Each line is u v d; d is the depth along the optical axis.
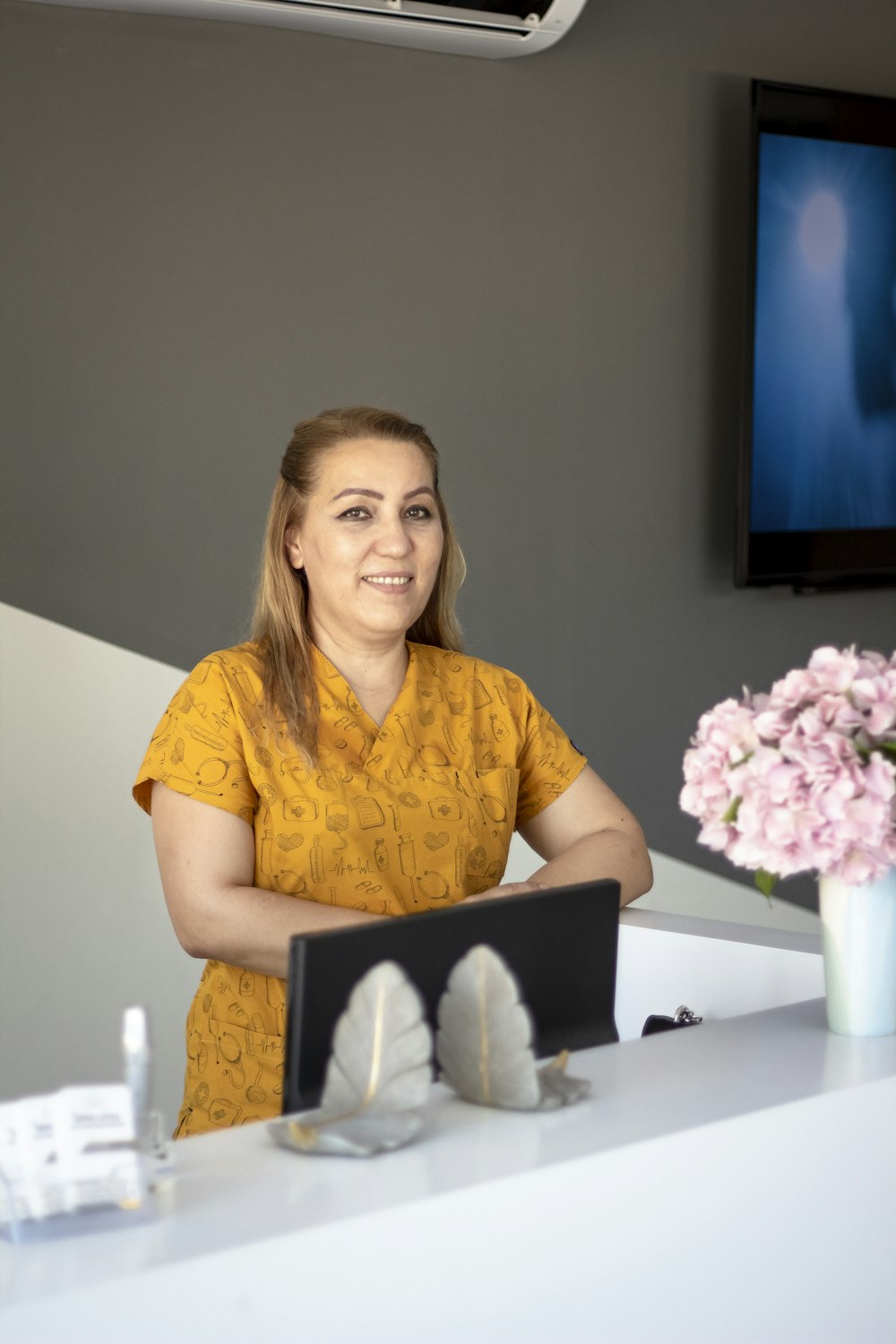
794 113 3.77
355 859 1.97
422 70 3.31
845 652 1.42
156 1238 0.93
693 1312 1.16
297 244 3.18
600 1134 1.14
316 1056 1.17
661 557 3.79
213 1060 1.96
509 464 3.52
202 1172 1.06
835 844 1.37
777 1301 1.22
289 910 1.87
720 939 2.06
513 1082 1.18
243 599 3.17
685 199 3.74
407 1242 0.99
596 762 3.72
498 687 2.24
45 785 2.98
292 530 2.11
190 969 3.16
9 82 2.84
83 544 2.98
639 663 3.77
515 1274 1.05
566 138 3.54
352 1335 0.97
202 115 3.05
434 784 2.07
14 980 2.98
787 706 1.41
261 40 3.10
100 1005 3.07
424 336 3.37
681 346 3.77
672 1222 1.14
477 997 1.20
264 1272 0.93
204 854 1.93
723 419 3.86
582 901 1.37
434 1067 1.25
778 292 3.79
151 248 3.01
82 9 2.90
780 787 1.36
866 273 3.95
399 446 2.08
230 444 3.13
